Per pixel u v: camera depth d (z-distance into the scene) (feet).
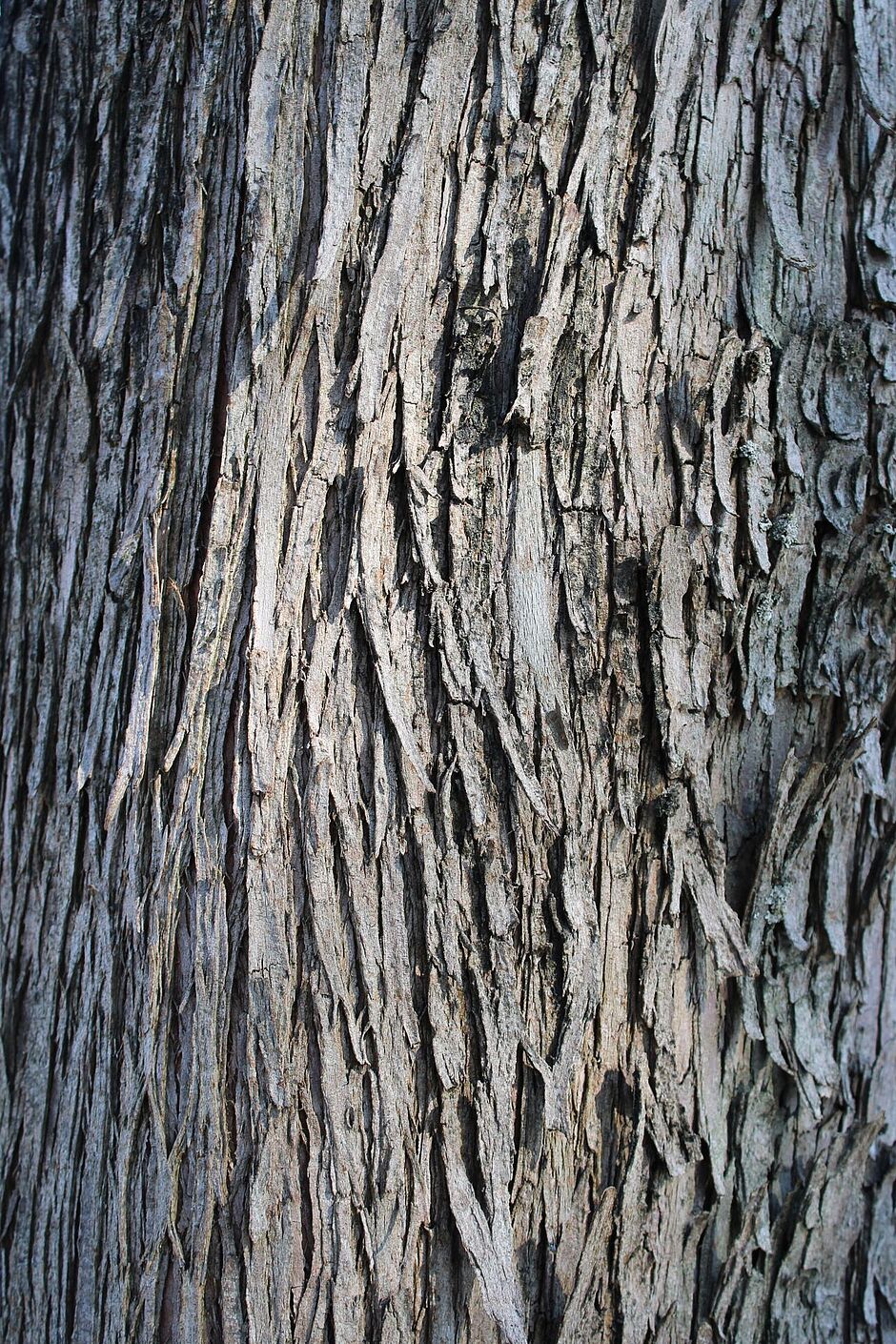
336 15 3.74
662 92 3.80
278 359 3.75
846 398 3.91
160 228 3.83
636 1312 3.81
